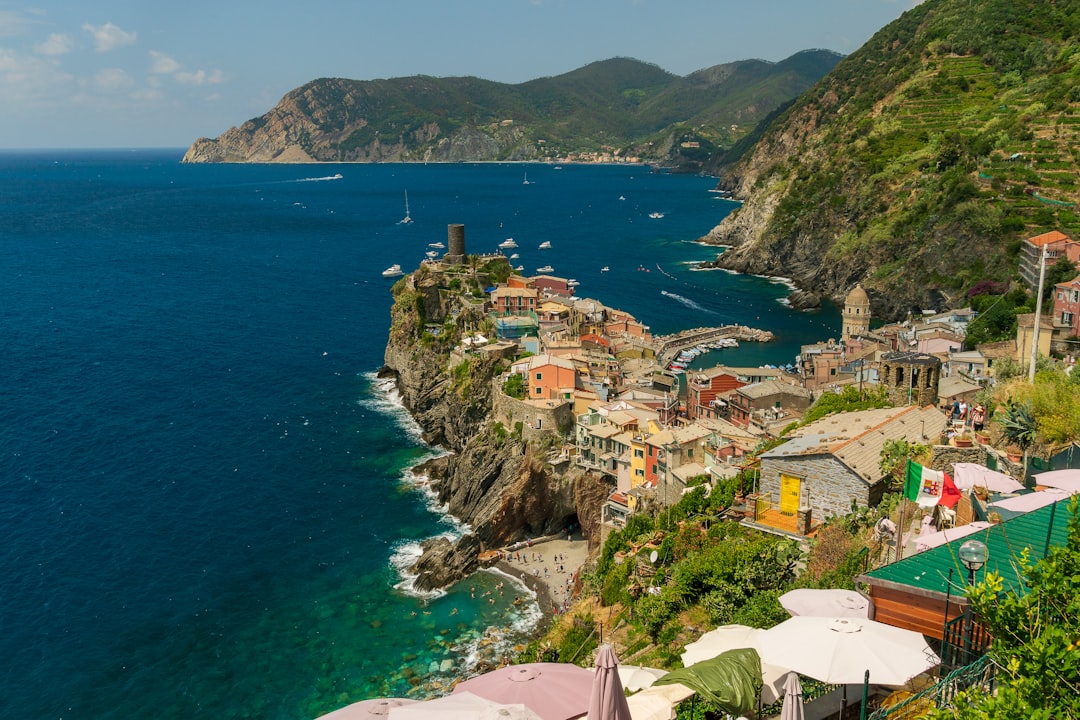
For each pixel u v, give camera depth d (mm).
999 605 21641
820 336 197250
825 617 28344
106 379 160250
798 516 52469
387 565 96438
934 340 136625
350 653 80062
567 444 108562
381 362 175125
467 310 152875
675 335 188000
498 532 103500
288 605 87938
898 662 25375
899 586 28781
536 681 32875
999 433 54250
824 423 64188
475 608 87938
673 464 88438
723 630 34750
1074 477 34938
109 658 78812
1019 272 181500
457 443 128125
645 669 35438
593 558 89938
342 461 125000
